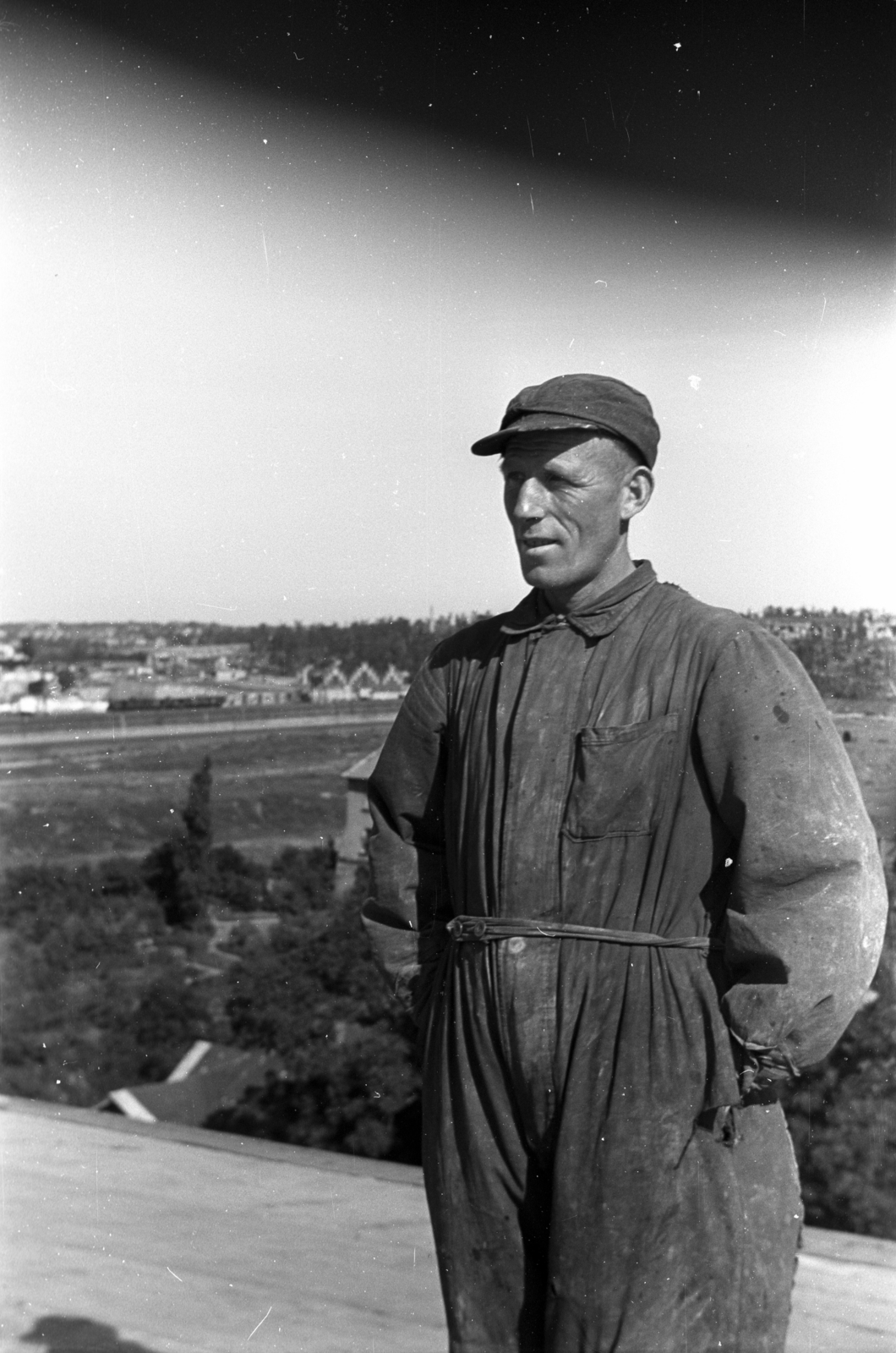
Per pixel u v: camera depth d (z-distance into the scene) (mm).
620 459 1985
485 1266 2012
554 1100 1938
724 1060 1890
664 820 1920
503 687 2029
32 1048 16672
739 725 1893
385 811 2205
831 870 1867
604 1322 1895
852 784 1923
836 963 1861
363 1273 3502
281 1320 3168
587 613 2004
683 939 1924
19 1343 3084
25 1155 4375
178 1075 15328
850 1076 8469
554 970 1937
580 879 1935
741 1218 1925
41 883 17500
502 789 1990
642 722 1928
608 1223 1888
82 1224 3711
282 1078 13898
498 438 1979
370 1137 12844
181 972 16172
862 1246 3770
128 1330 3150
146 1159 4402
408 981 2184
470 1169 1999
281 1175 4305
